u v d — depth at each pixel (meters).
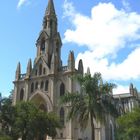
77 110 47.53
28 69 83.62
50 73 78.12
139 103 109.69
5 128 61.28
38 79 80.56
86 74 48.69
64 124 71.06
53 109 73.81
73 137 68.31
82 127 47.56
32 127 58.47
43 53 84.94
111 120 88.44
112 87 47.41
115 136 85.69
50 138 71.44
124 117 67.44
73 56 77.69
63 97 49.06
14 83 85.12
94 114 46.19
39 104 78.12
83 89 47.78
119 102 102.06
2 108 61.84
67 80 75.25
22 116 59.62
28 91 81.06
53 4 95.25
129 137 68.44
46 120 59.94
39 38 88.44
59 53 88.44
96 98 46.69
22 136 59.59
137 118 64.62
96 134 73.44
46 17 91.75
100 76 48.09
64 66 78.31
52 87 76.31
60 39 90.50
